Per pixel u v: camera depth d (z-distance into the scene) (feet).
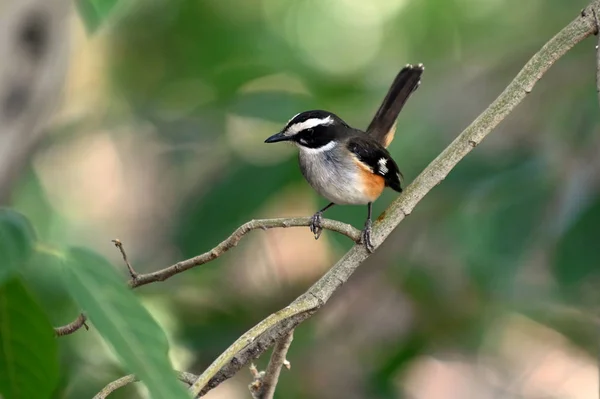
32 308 12.26
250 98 34.91
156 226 44.16
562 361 48.75
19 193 40.83
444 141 34.73
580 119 31.09
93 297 10.24
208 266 37.63
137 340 10.18
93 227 50.16
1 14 28.25
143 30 46.85
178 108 40.27
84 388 31.22
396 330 41.29
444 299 39.91
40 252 10.39
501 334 46.32
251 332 17.13
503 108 21.11
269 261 40.42
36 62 29.32
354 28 54.19
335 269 19.65
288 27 52.49
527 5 48.39
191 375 18.25
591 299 37.83
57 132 40.68
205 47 46.68
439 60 48.16
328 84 43.14
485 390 48.21
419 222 38.58
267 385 19.80
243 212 33.32
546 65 21.15
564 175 30.37
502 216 30.48
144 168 49.16
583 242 29.22
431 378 49.39
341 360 40.57
